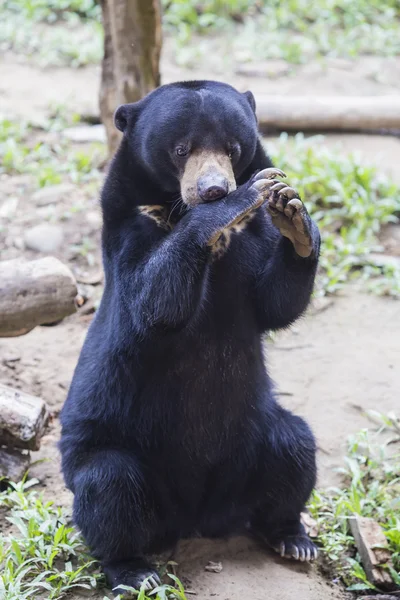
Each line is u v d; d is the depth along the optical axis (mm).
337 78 22109
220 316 9039
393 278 14828
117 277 8883
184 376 9102
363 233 15922
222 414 9297
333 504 10508
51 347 13180
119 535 9000
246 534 10148
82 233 15508
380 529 9812
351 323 13914
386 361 13039
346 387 12477
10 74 21641
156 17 14320
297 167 17172
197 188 8594
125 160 9273
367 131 19672
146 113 9148
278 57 23172
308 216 8516
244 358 9258
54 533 9547
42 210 16125
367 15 25469
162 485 9453
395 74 22562
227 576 9414
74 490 9258
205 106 8789
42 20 24281
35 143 18688
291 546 9695
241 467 9578
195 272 8328
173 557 9672
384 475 10992
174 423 9242
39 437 10445
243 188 8305
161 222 9047
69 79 21672
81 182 17109
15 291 10680
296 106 19172
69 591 8984
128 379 9203
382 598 9117
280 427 9664
